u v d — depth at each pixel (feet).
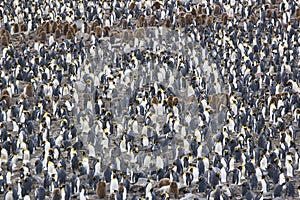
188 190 175.63
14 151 198.49
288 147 197.16
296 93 232.12
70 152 193.98
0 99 232.73
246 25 302.04
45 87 239.50
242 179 181.37
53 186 178.19
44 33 296.51
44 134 203.21
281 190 172.24
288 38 287.48
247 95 232.73
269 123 213.46
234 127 209.56
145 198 170.60
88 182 181.68
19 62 263.08
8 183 182.91
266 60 270.67
